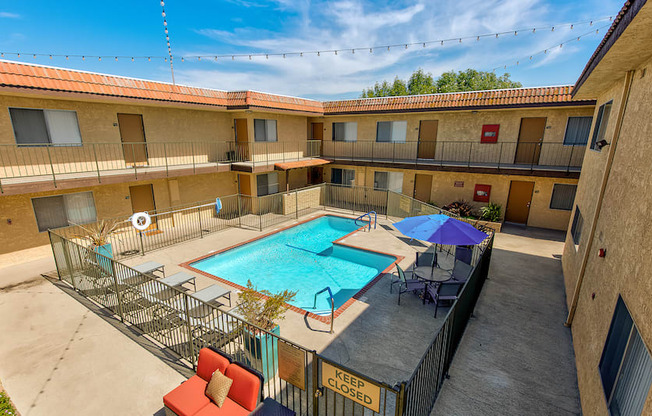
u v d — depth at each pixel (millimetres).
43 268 11055
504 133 16281
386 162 18266
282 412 4680
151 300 7645
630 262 4324
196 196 16891
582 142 14578
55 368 6152
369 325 7707
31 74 10297
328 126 21922
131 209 14461
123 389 5637
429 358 4719
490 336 7211
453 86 47031
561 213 15461
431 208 15039
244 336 5816
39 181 10305
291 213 18672
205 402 4703
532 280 10102
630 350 3822
